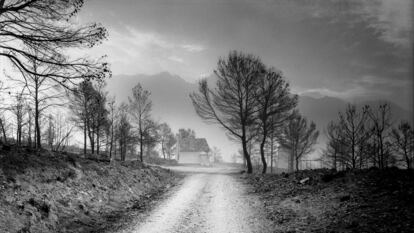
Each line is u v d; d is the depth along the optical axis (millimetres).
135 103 35812
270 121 32969
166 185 23219
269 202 14906
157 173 27266
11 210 8797
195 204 15258
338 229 9227
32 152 13383
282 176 22078
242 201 15875
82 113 26125
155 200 16469
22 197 9758
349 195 12422
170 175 29781
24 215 8992
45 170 12445
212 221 11781
